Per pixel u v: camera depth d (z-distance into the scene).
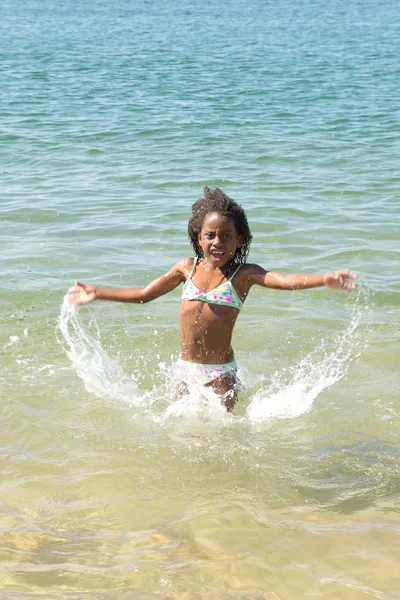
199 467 4.37
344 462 4.44
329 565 3.44
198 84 21.92
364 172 12.26
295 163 12.89
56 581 3.31
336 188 11.28
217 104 18.64
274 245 8.68
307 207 10.27
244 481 4.21
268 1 89.06
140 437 4.73
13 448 4.55
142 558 3.49
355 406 5.17
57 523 3.79
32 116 16.88
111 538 3.66
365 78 23.59
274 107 18.34
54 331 6.34
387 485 4.18
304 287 4.96
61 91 20.34
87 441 4.66
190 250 8.52
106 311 6.82
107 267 7.90
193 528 3.74
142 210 10.12
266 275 5.13
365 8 74.62
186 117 16.89
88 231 9.19
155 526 3.77
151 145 14.20
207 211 5.07
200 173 12.17
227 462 4.43
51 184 11.46
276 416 5.04
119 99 19.25
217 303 5.15
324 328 6.51
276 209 10.16
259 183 11.58
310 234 9.11
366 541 3.62
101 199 10.65
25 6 72.75
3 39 36.53
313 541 3.63
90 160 13.05
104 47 33.16
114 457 4.46
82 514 3.87
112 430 4.82
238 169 12.45
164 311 6.86
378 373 5.70
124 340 6.24
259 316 6.75
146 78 23.06
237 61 28.16
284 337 6.32
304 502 4.00
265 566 3.43
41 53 30.16
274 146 14.17
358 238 8.95
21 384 5.42
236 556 3.51
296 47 34.09
